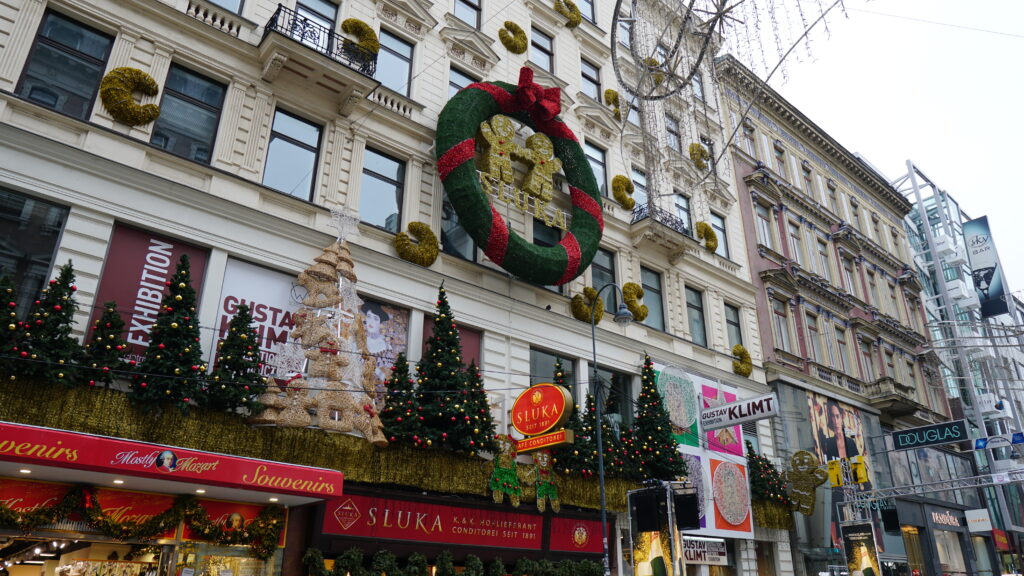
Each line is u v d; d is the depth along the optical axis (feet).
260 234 43.11
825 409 86.84
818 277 98.78
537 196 59.31
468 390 45.52
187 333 35.17
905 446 87.10
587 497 51.78
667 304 71.46
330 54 50.44
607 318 63.72
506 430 50.67
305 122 49.60
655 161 72.02
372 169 52.08
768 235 96.37
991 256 140.15
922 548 94.73
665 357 67.31
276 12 47.09
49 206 36.37
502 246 52.01
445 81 60.23
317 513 38.47
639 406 59.41
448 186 51.65
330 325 41.68
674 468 56.39
